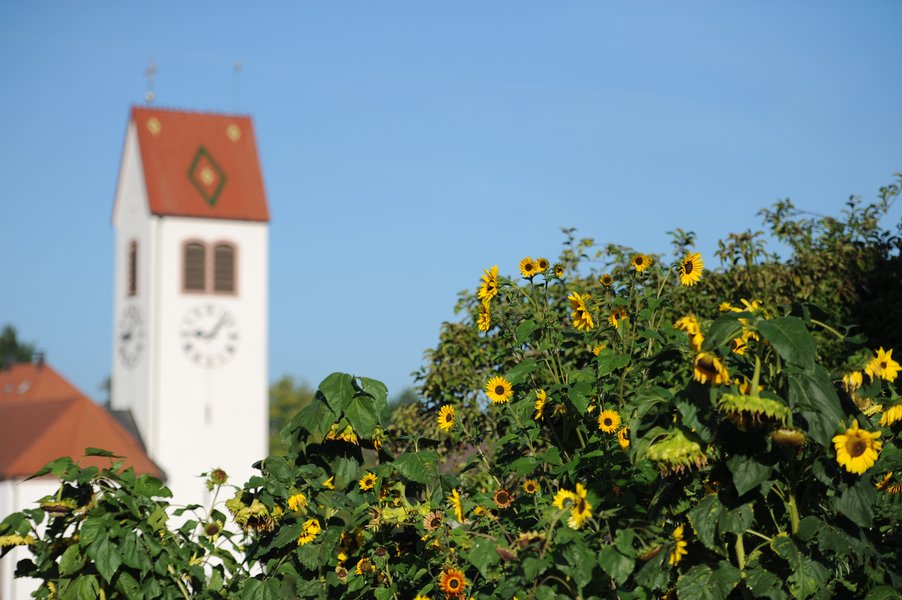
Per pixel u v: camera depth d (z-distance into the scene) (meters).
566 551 4.66
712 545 4.55
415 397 9.23
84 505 5.98
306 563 5.93
